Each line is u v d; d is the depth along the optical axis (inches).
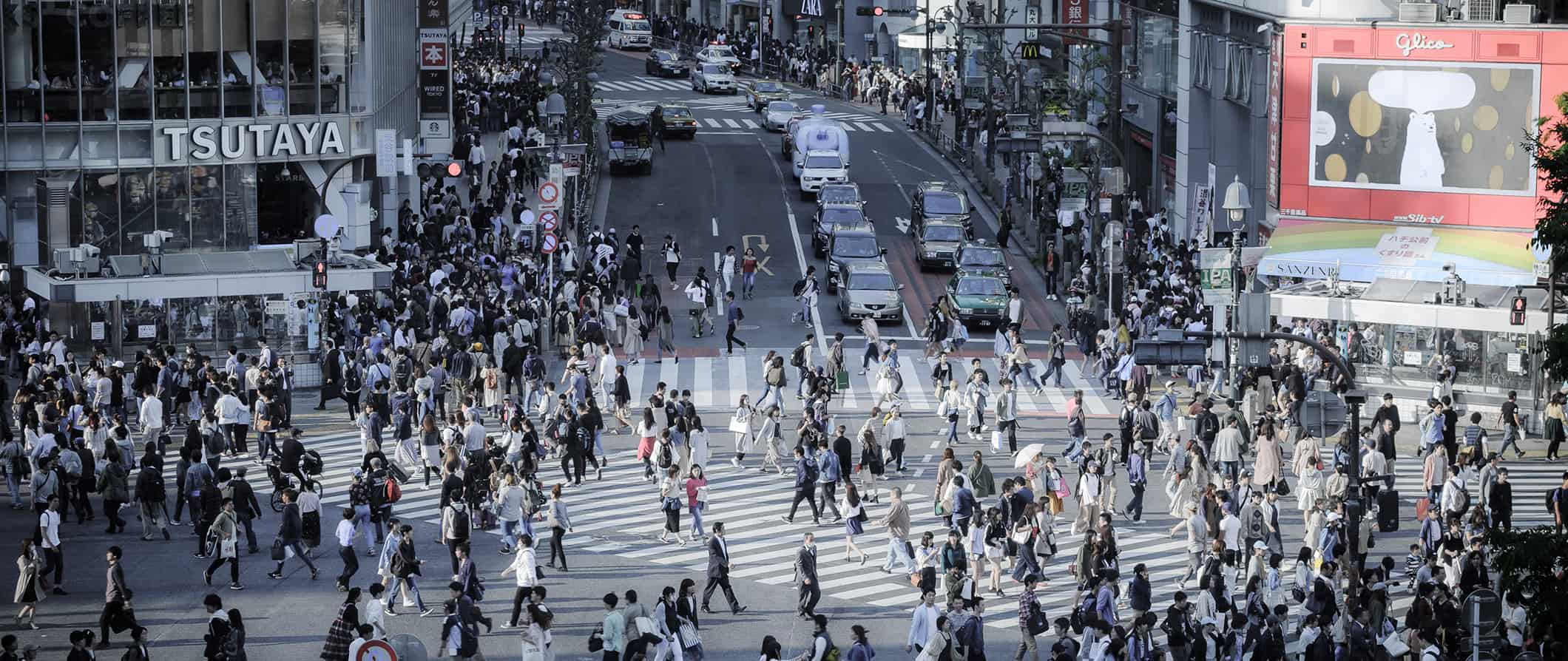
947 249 2851.9
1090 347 2317.9
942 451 1930.4
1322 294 2137.1
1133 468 1683.1
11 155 2445.9
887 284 2571.4
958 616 1258.6
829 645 1210.6
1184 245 2630.4
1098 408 2128.4
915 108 4232.3
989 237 3142.2
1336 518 1494.8
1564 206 1293.1
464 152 3371.1
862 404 2145.7
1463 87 2250.2
